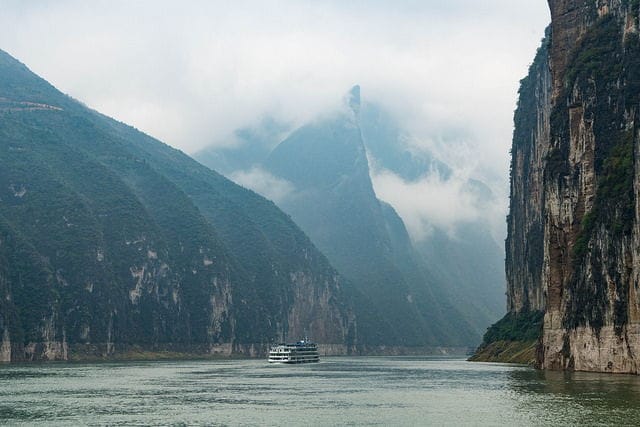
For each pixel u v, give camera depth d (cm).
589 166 18388
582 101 18862
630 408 11169
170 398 14650
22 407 13212
